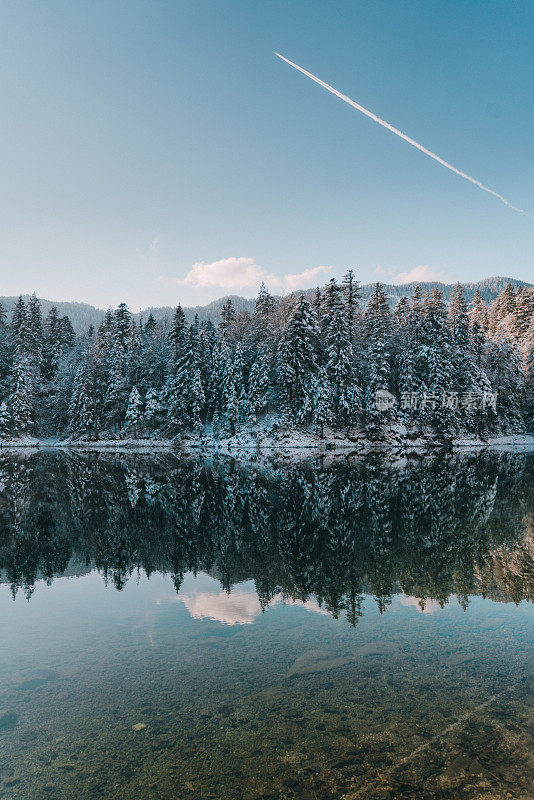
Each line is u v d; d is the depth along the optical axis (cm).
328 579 1179
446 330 5584
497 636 807
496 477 3153
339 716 571
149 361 6838
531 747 499
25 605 1018
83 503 2383
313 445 5294
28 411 6309
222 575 1234
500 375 6084
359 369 5728
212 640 816
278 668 706
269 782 457
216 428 6047
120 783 466
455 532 1675
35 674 700
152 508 2252
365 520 1938
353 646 779
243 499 2525
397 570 1246
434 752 495
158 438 6219
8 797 450
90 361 6359
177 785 460
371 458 4803
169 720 576
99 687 662
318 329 5541
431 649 760
